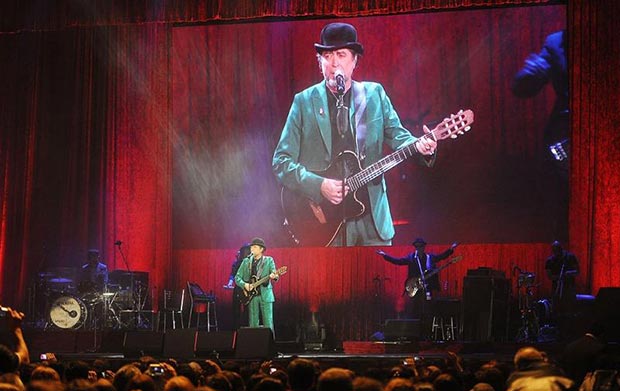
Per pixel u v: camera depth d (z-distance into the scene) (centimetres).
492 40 1402
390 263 1405
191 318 1384
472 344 1148
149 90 1495
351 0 1420
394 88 1425
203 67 1483
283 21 1463
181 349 1070
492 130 1394
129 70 1502
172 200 1482
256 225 1453
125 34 1506
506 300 1207
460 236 1391
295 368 416
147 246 1479
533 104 1386
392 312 1398
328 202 1430
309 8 1430
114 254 1483
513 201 1382
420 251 1309
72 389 379
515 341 1198
